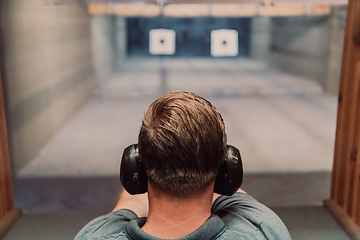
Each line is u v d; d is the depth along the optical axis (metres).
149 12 3.75
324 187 1.74
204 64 7.41
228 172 0.50
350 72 1.10
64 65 3.14
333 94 4.56
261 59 7.61
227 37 8.13
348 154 1.14
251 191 1.71
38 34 2.37
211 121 0.44
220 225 0.45
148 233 0.45
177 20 8.80
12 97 1.90
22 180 1.86
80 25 3.80
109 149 2.44
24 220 1.22
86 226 0.51
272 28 6.86
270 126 3.06
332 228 1.13
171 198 0.45
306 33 5.29
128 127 3.07
